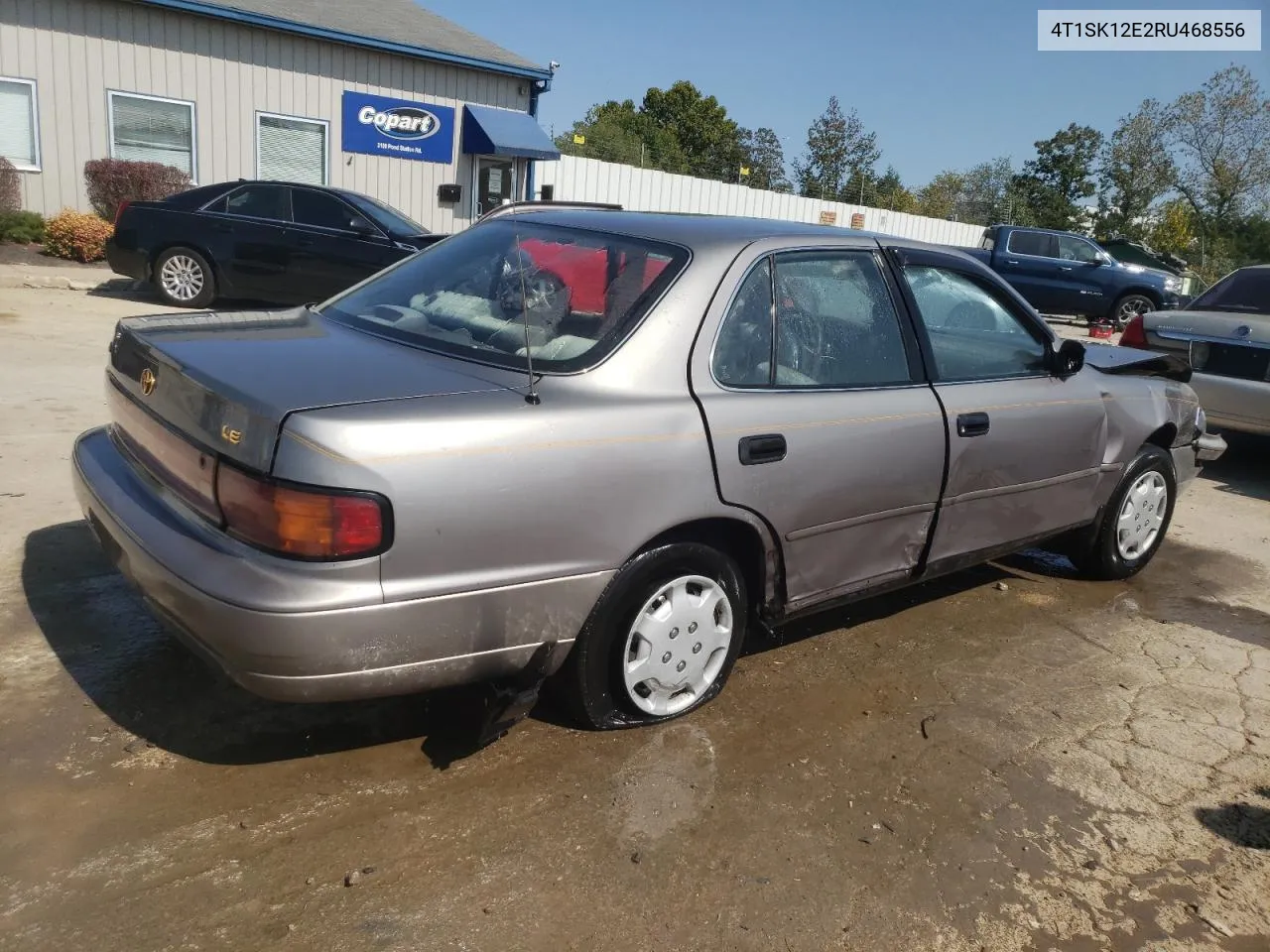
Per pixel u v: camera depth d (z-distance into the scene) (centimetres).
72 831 261
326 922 239
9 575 398
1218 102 3453
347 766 299
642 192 2098
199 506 270
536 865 265
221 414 259
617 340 301
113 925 232
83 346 845
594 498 280
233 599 243
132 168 1415
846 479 346
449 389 274
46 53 1391
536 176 1927
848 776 320
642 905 255
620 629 308
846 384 356
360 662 253
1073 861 289
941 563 402
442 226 1797
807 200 2383
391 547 248
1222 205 3531
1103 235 3678
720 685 345
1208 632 468
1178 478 536
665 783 305
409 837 271
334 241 1098
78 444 347
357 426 246
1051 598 495
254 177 1587
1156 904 274
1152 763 345
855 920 257
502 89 1806
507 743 318
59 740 298
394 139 1705
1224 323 739
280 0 1655
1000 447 405
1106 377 479
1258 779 339
